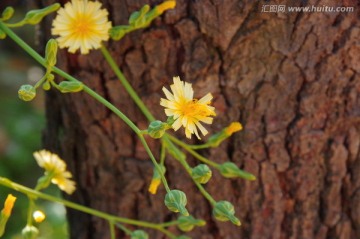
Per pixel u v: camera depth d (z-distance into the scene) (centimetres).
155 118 37
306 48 35
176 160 38
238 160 37
